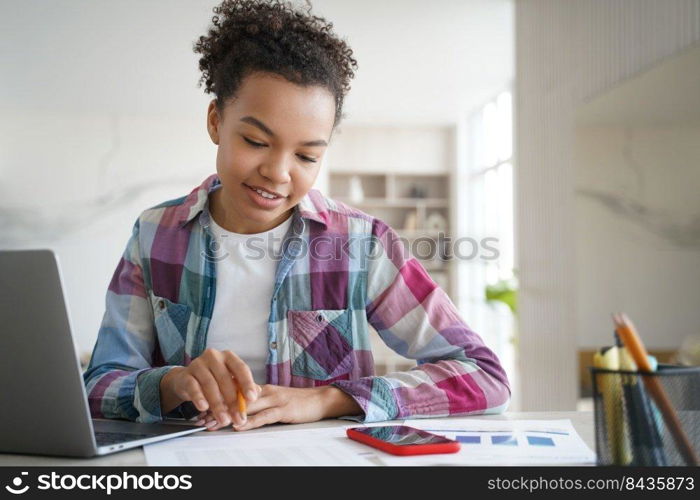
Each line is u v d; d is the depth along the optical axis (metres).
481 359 1.03
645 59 2.48
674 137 2.25
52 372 0.67
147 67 5.05
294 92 0.90
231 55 0.94
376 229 1.14
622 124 2.61
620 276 2.63
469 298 6.43
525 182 3.68
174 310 1.10
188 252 1.11
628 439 0.59
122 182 6.43
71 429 0.69
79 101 5.99
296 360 1.09
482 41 4.44
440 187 7.18
